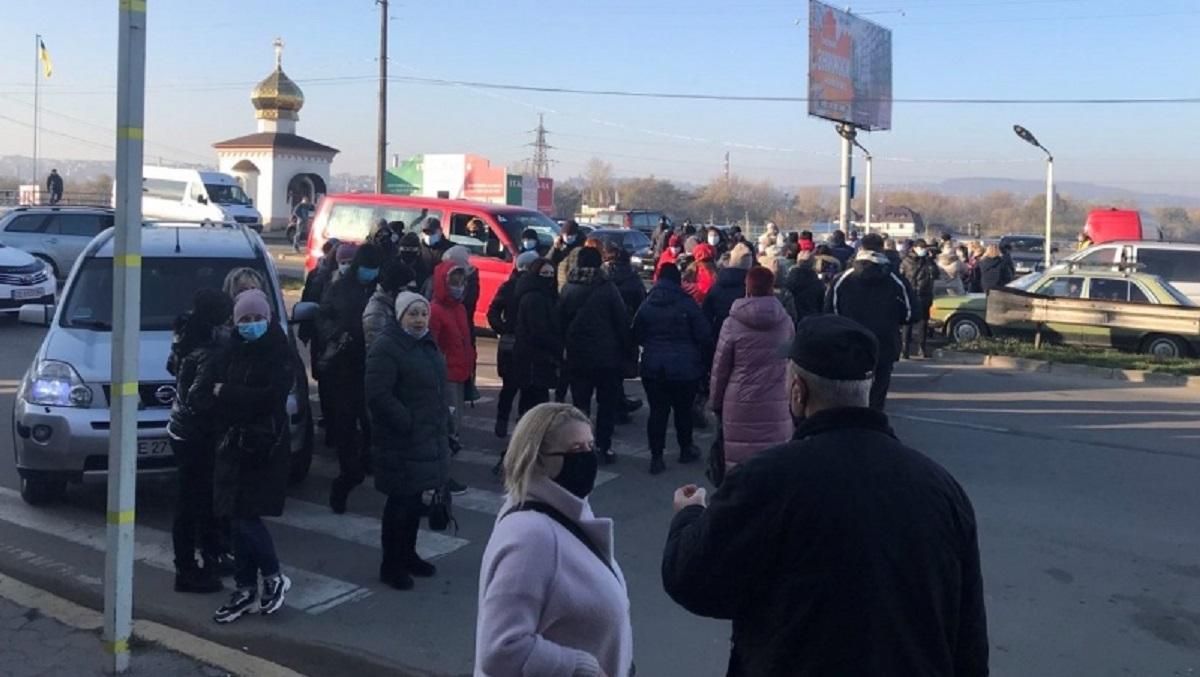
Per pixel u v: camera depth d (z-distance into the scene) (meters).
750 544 2.54
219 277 8.59
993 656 5.47
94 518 7.58
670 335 8.95
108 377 7.44
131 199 4.66
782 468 2.54
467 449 9.84
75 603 5.96
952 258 21.64
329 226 17.22
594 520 3.02
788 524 2.50
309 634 5.62
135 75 4.61
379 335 6.20
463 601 6.12
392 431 6.16
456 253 9.01
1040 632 5.79
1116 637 5.74
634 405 11.14
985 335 18.23
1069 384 14.30
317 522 7.57
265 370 5.56
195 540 6.28
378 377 6.09
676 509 2.98
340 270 8.38
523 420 3.05
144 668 5.00
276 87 53.69
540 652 2.76
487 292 15.89
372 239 10.96
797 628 2.48
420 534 7.36
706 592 2.62
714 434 10.62
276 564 5.83
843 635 2.44
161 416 7.26
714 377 7.41
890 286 9.36
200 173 38.41
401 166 54.44
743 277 9.81
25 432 7.36
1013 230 98.38
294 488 8.42
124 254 4.68
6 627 5.47
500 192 52.06
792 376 2.72
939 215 114.31
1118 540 7.40
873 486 2.49
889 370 9.42
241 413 5.53
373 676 5.16
